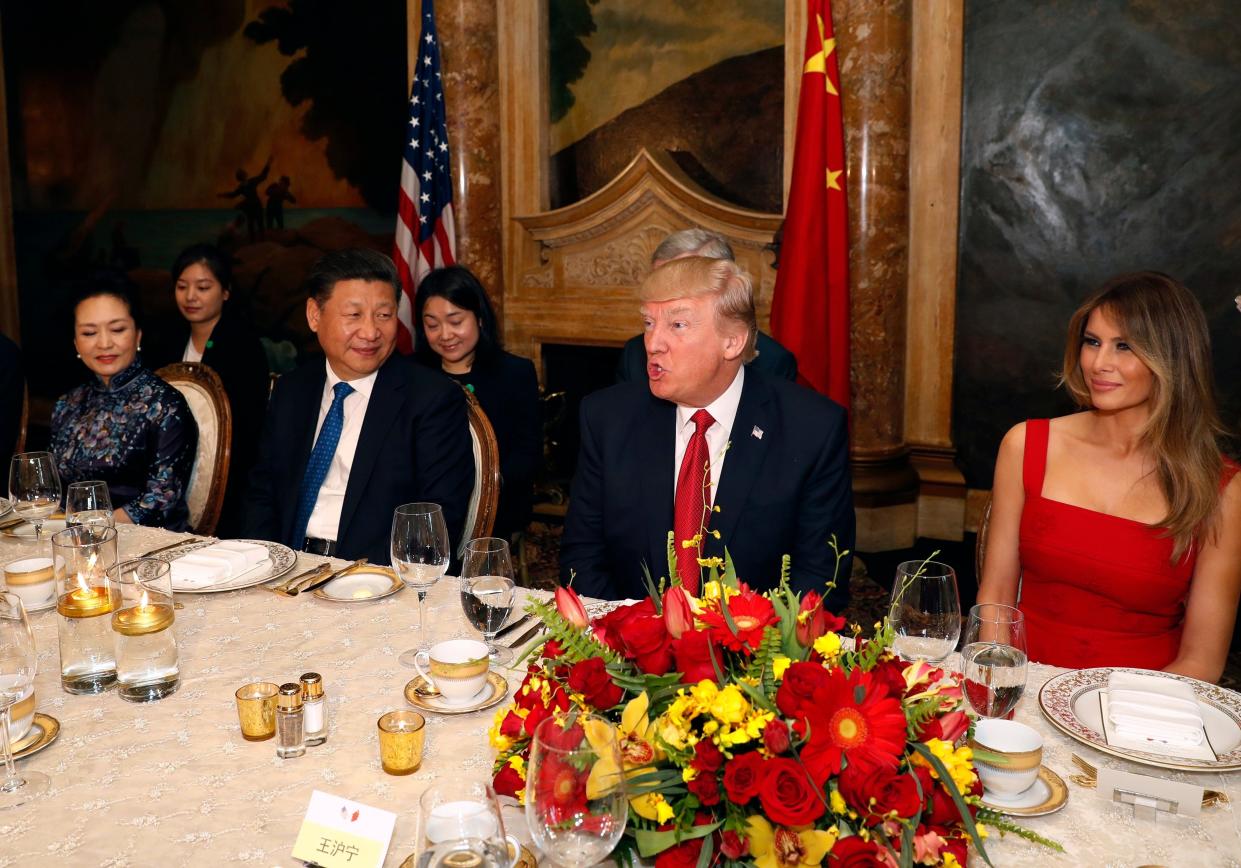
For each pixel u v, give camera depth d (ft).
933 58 15.97
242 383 14.38
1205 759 4.60
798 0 16.33
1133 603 7.12
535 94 18.85
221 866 3.93
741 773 3.40
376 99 20.83
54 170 25.23
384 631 6.15
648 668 3.73
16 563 6.65
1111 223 15.19
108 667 5.48
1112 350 6.89
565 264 19.10
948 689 4.06
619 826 3.24
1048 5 15.12
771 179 17.19
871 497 16.40
